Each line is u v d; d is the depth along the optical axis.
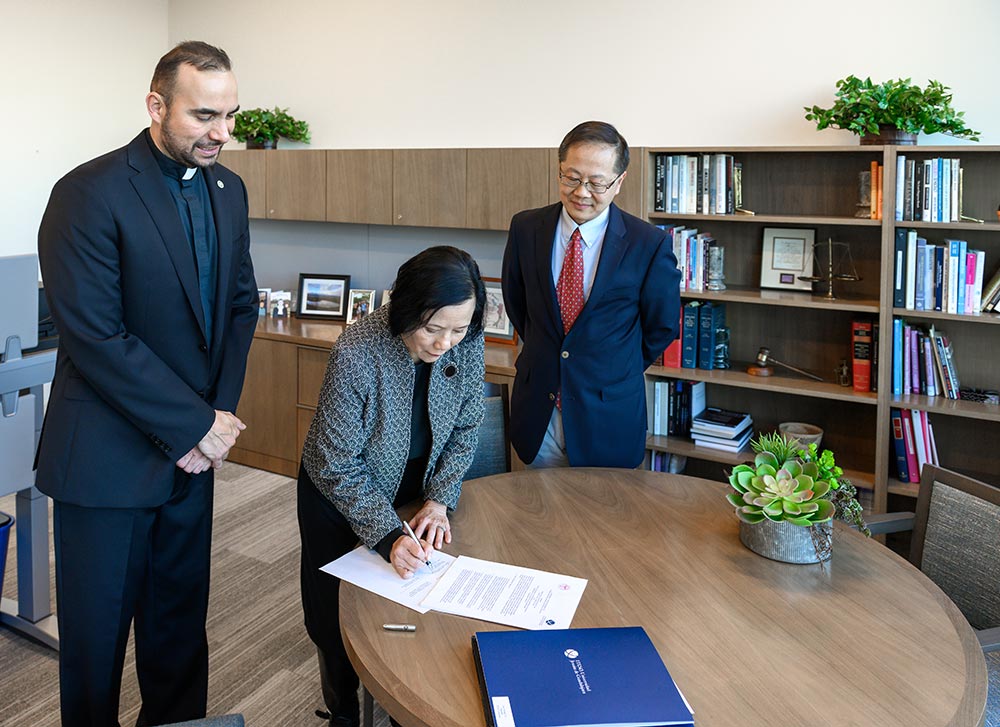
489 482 2.25
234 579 3.37
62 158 5.09
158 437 1.96
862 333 3.30
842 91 3.21
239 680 2.68
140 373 1.90
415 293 1.65
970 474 3.37
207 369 2.10
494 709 1.23
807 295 3.48
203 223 2.06
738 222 3.71
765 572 1.75
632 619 1.55
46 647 2.87
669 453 3.72
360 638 1.48
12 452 2.62
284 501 4.22
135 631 2.24
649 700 1.26
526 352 2.74
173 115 1.84
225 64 1.87
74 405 1.95
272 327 4.62
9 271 2.46
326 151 4.48
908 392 3.29
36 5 4.85
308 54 4.89
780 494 1.78
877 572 1.76
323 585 2.02
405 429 1.90
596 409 2.62
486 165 3.95
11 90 4.80
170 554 2.19
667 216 3.56
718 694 1.32
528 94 4.18
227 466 4.74
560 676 1.32
